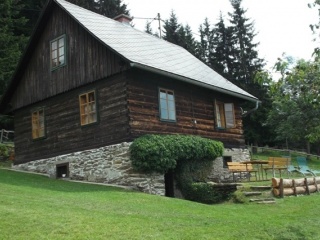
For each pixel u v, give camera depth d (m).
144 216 10.00
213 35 49.84
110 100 16.20
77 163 17.17
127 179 15.11
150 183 15.17
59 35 18.70
